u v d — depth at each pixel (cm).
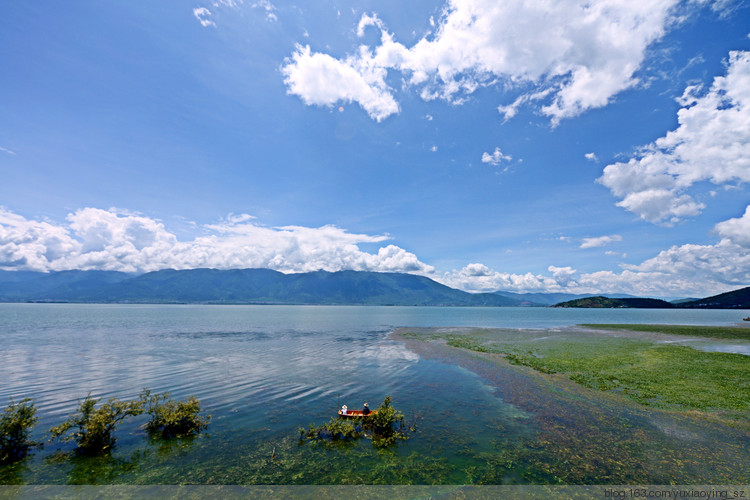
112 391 2748
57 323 9744
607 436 1909
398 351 4866
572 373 3347
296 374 3378
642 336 6719
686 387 2819
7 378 3123
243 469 1585
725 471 1532
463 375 3338
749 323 11175
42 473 1529
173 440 1875
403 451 1764
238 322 11388
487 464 1627
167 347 5119
